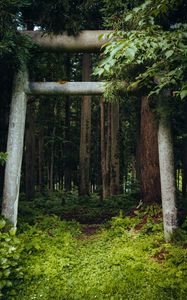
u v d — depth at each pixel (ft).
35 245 21.59
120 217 28.45
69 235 25.62
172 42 12.60
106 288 17.60
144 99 30.89
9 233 21.79
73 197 55.31
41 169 68.28
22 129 23.80
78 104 78.95
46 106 60.49
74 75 67.46
